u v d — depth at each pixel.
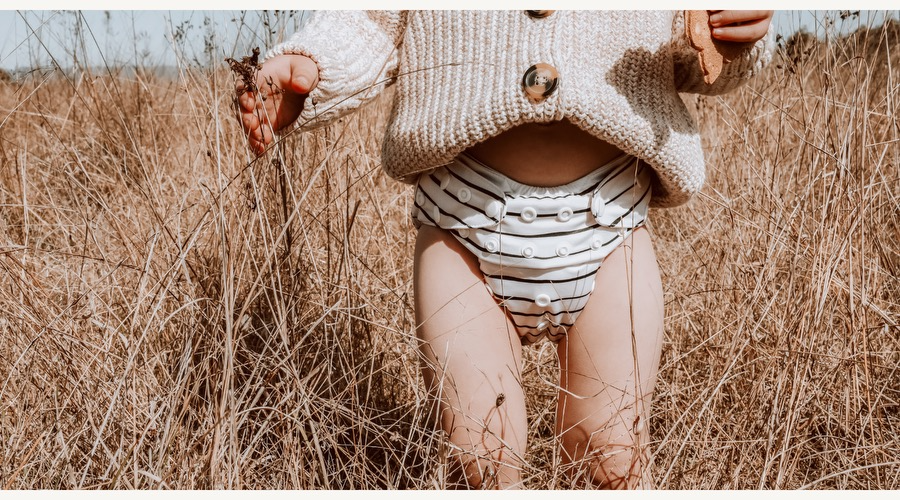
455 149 1.46
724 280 2.34
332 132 2.46
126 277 2.19
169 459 1.61
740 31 1.37
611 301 1.54
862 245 1.93
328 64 1.57
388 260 2.51
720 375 2.05
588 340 1.56
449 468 1.60
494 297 1.54
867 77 2.11
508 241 1.49
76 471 1.67
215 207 1.87
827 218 2.10
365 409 1.98
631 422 1.56
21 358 1.75
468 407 1.51
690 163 1.55
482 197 1.49
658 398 2.13
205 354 1.79
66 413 1.75
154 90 3.62
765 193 2.45
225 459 1.64
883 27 2.24
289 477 1.73
